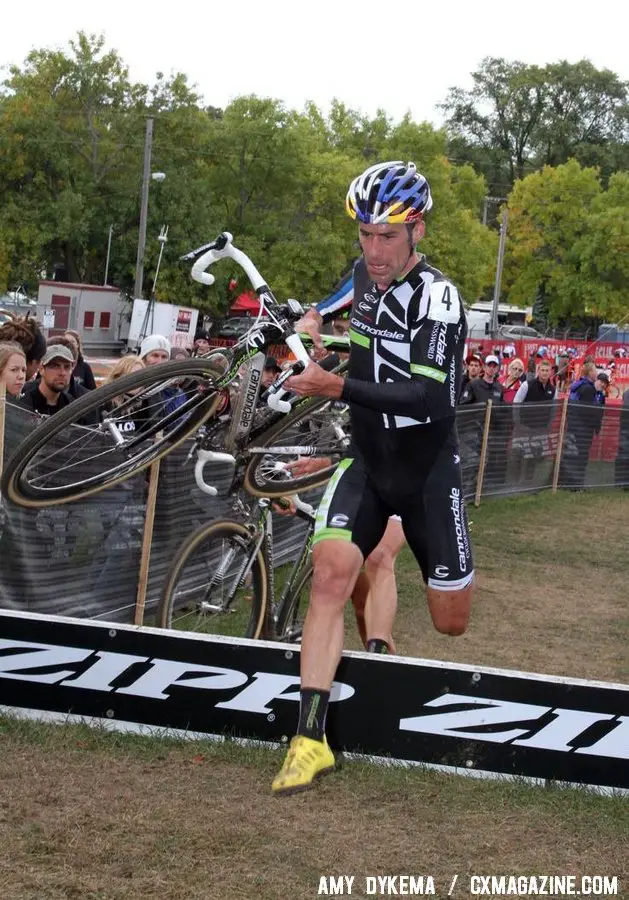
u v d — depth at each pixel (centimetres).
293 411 417
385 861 267
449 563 324
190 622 491
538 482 1266
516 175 7231
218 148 4056
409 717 328
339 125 4659
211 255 375
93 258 4109
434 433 320
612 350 3027
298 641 480
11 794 289
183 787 302
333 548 318
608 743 319
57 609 484
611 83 7206
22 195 3938
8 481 363
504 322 5262
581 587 766
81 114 4056
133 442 401
